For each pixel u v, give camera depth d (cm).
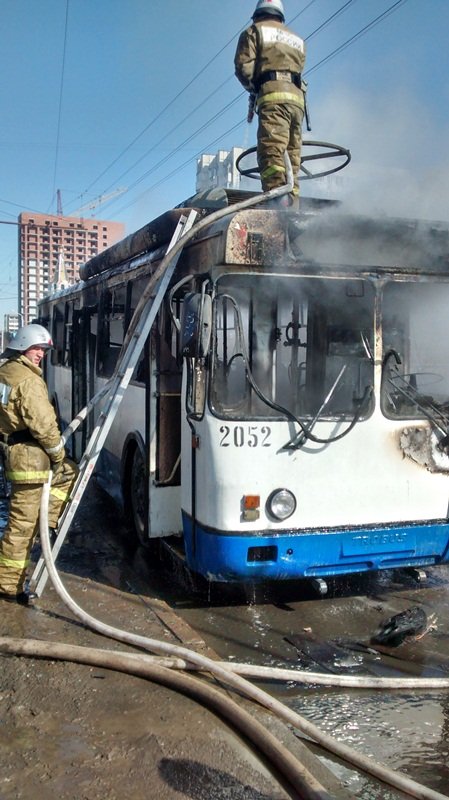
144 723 315
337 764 315
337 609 505
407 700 375
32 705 330
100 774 274
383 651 435
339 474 466
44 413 437
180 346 474
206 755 290
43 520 443
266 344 461
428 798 267
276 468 452
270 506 449
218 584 543
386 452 477
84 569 578
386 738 337
